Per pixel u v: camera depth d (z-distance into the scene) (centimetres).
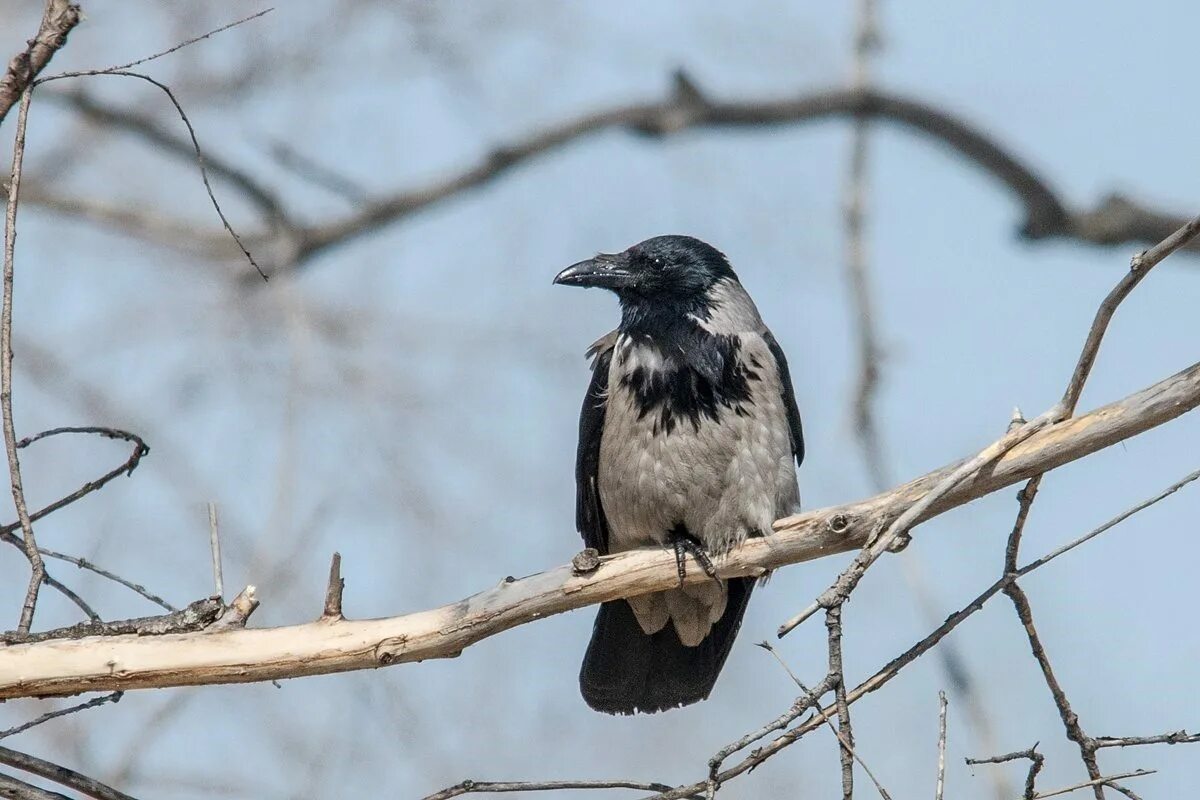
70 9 904
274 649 847
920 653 786
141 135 1894
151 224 1852
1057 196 2198
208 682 843
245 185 1925
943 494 806
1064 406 833
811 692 755
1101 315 805
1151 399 816
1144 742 778
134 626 838
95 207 1850
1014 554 804
